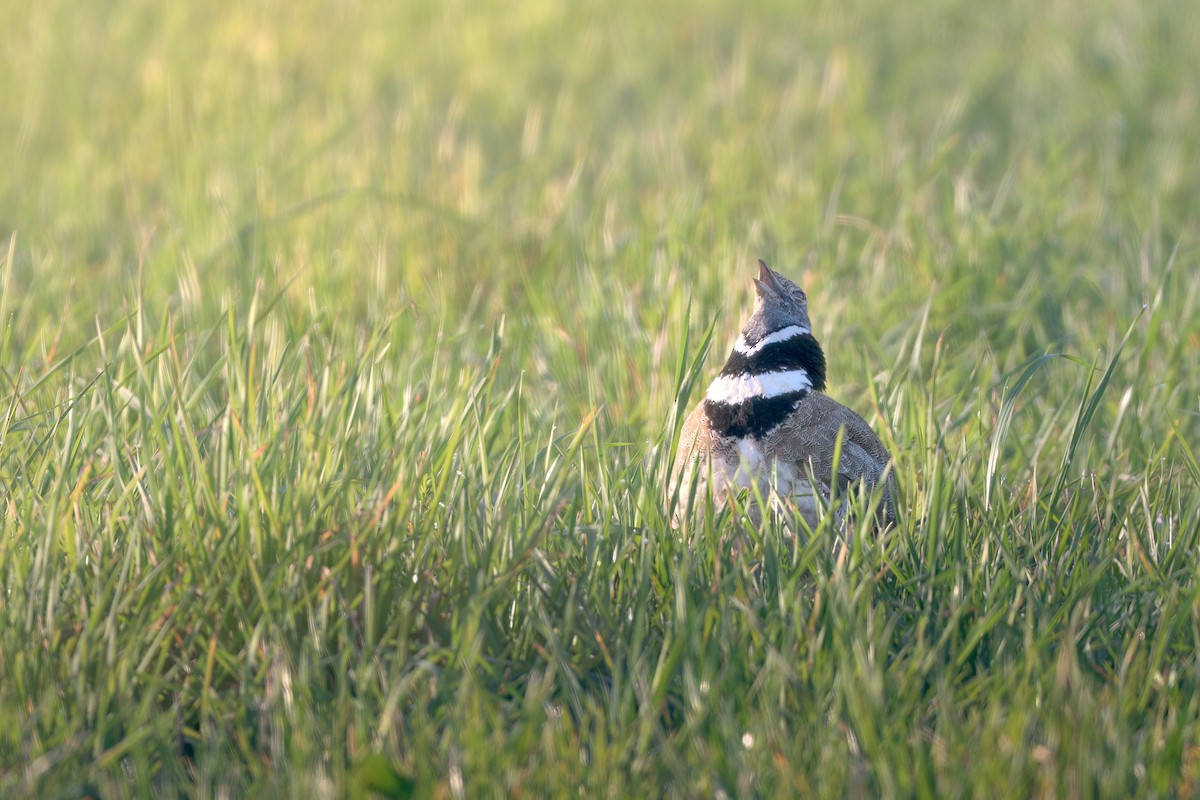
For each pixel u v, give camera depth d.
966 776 6.55
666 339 12.30
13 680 7.23
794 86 23.94
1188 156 20.19
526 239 16.64
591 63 26.91
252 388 8.72
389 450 9.01
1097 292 14.77
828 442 9.69
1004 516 9.02
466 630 7.50
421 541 8.20
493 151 21.94
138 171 20.22
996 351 13.37
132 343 9.20
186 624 7.65
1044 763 6.67
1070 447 9.30
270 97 23.27
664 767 6.84
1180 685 7.59
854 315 13.58
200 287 14.11
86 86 25.03
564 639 7.64
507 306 14.50
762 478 9.67
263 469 8.23
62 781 6.75
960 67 26.42
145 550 7.95
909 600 8.27
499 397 10.92
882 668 7.29
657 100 24.45
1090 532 9.13
